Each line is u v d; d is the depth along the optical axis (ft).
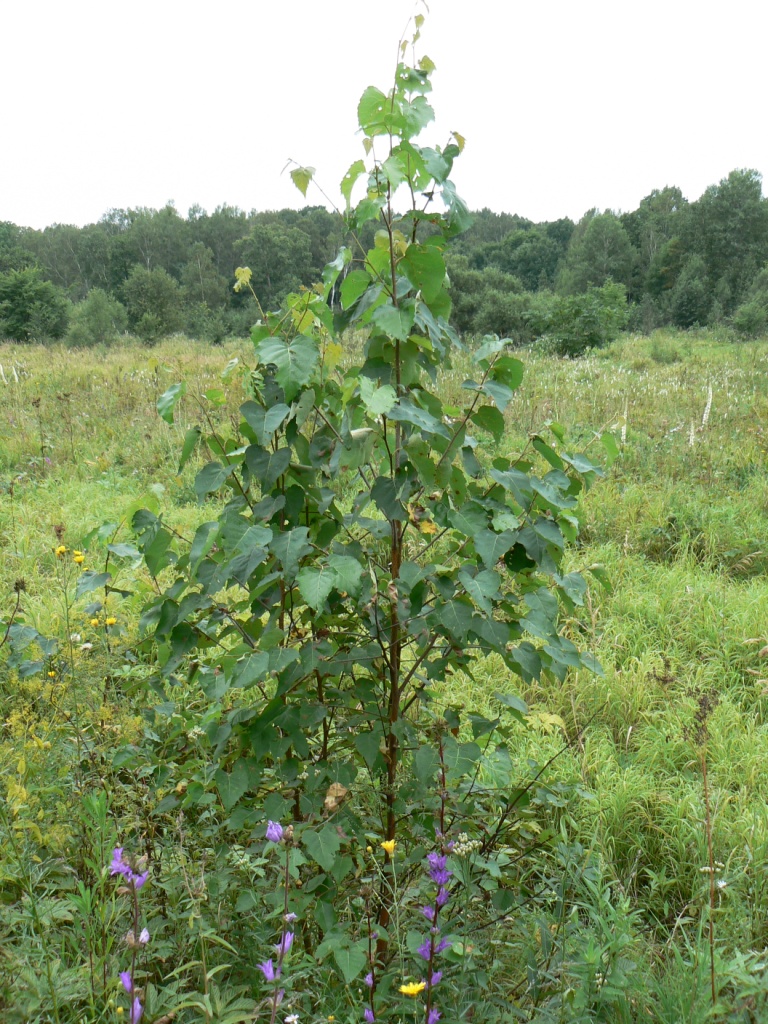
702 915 7.54
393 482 6.70
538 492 6.55
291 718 6.80
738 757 11.30
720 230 201.16
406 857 7.26
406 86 6.35
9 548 18.72
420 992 6.10
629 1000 6.91
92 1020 5.54
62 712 9.29
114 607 10.42
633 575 17.69
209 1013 5.22
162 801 7.43
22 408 35.73
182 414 31.65
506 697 7.28
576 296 81.20
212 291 238.07
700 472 24.68
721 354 66.44
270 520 7.09
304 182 6.51
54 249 297.94
